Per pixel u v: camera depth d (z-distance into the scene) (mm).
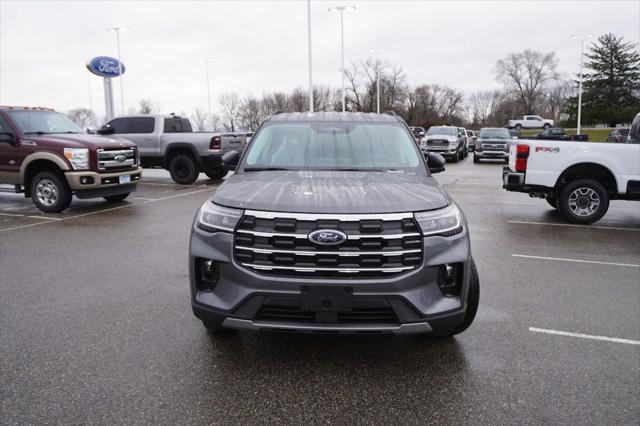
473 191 13656
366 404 2891
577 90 73812
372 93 67688
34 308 4398
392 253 2982
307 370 3277
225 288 3100
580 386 3107
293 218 3012
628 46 68125
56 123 10547
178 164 14508
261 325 3006
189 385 3074
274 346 3623
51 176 9469
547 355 3537
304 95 74500
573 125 71875
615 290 5070
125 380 3125
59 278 5312
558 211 9570
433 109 76688
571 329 4023
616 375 3254
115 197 11180
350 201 3133
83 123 80438
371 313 3004
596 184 8711
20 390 3000
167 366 3311
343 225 2994
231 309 3043
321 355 3494
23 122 9875
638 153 8555
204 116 75125
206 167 14484
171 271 5574
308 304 2936
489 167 23297
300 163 4305
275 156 4398
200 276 3252
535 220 9188
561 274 5641
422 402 2914
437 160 4707
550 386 3104
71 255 6305
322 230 2955
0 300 4613
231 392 2998
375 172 4141
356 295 2926
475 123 98312
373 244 2971
